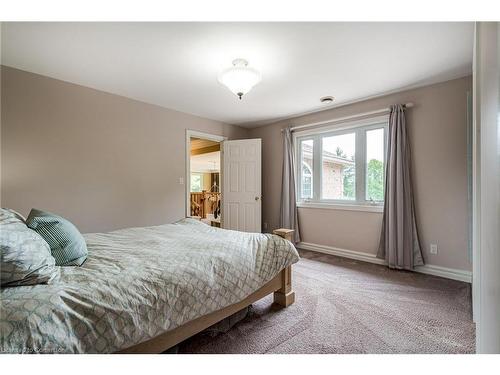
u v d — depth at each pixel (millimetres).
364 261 3180
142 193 3305
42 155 2516
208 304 1303
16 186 2373
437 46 1950
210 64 2266
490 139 728
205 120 4098
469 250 2447
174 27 1720
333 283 2424
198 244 1676
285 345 1457
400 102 2922
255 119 4203
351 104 3359
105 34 1802
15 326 751
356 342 1484
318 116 3740
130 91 2953
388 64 2250
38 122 2490
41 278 980
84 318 887
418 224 2799
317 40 1873
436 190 2676
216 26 1706
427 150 2732
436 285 2375
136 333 997
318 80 2596
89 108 2830
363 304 1980
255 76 2158
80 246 1335
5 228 1005
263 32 1773
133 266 1245
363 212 3252
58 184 2617
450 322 1708
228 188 4410
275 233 2057
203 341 1494
